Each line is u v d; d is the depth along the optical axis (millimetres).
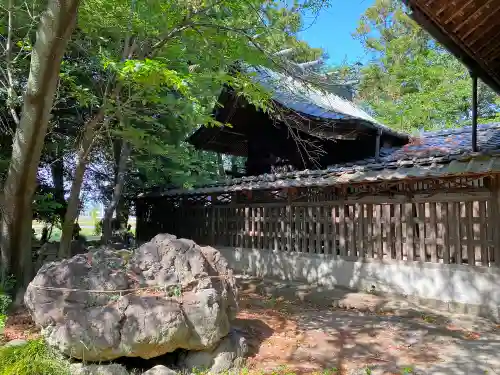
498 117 17547
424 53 22953
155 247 4121
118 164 11039
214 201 10867
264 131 11734
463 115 19578
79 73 8234
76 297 3650
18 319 5340
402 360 4164
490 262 5801
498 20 5309
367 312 6418
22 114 5375
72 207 7223
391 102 22203
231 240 10242
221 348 3988
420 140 9883
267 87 9188
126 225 14703
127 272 3854
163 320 3514
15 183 5910
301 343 4699
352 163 8953
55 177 10914
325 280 7895
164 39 6422
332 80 7711
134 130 7629
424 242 6531
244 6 6664
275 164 11398
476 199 5945
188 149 11578
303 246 8414
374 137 9367
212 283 4086
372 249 7230
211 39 6637
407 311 6129
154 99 6902
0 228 6484
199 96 7887
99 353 3484
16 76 7699
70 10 4477
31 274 6617
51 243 9820
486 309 5719
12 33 7016
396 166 6688
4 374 3203
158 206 13312
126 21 6391
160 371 3566
